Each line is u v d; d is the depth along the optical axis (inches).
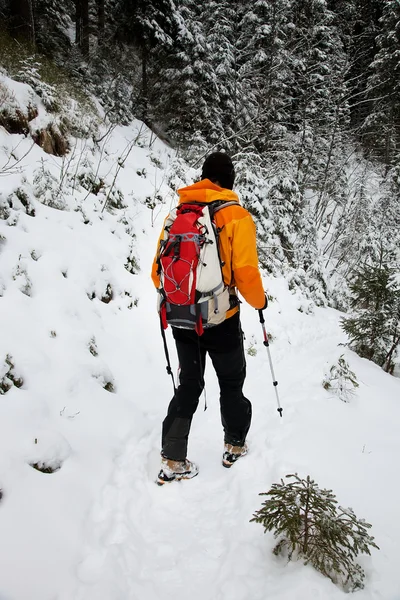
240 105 491.8
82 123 249.0
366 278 183.6
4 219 140.9
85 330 126.8
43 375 103.0
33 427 87.2
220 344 82.7
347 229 454.3
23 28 331.3
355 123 764.6
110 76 442.0
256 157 323.0
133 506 81.8
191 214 77.1
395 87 642.2
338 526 63.4
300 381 144.6
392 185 554.3
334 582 63.6
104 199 205.3
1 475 73.7
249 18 519.5
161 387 129.8
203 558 70.9
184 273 73.7
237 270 75.6
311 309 238.7
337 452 98.9
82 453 89.4
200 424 113.4
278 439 103.7
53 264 139.3
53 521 71.5
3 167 165.0
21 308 116.7
